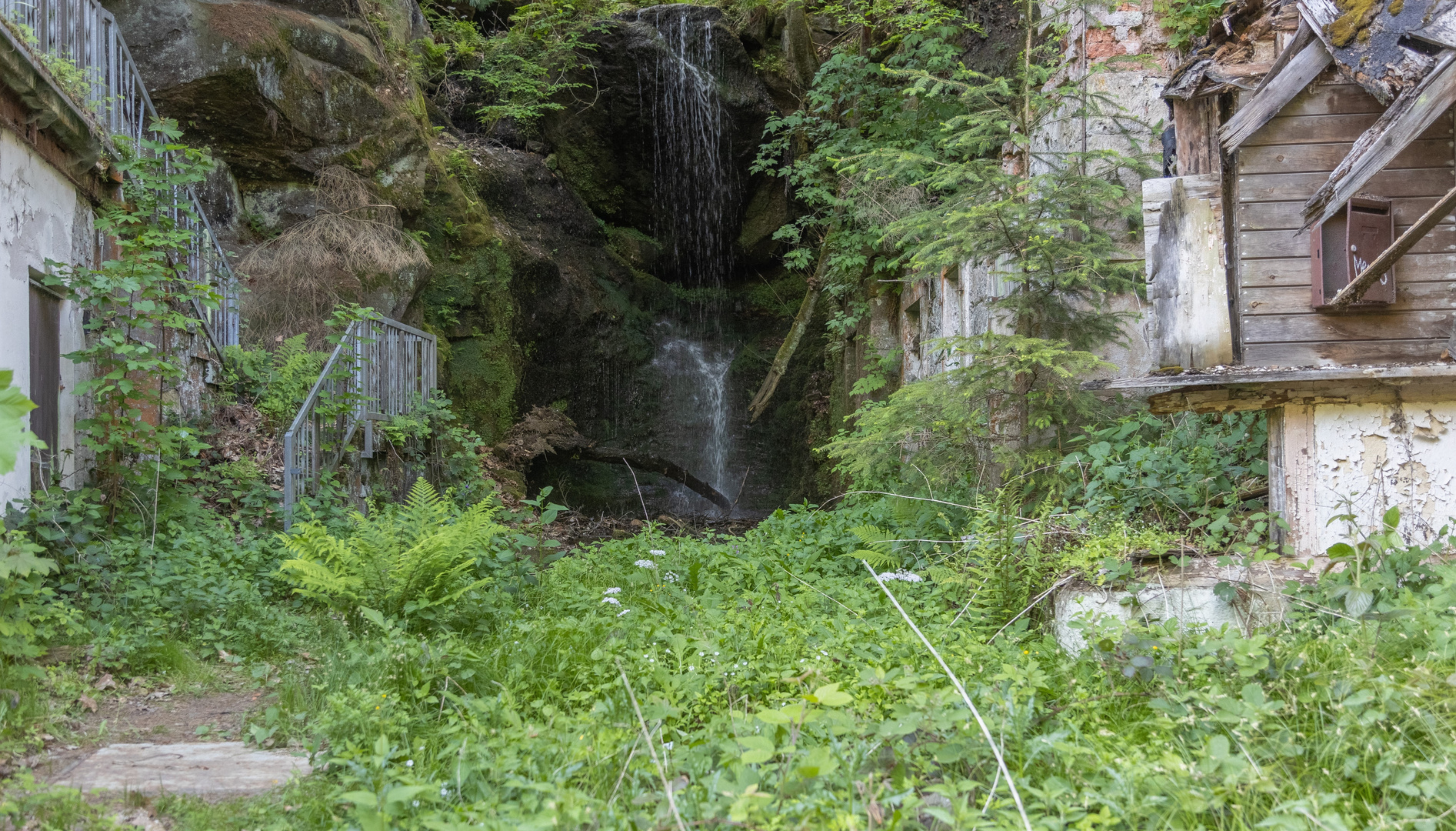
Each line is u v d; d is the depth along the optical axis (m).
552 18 16.52
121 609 5.28
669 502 15.97
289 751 3.84
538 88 16.44
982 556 5.52
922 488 7.30
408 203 12.78
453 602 5.66
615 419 16.12
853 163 7.93
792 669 4.25
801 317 14.12
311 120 11.51
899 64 11.52
